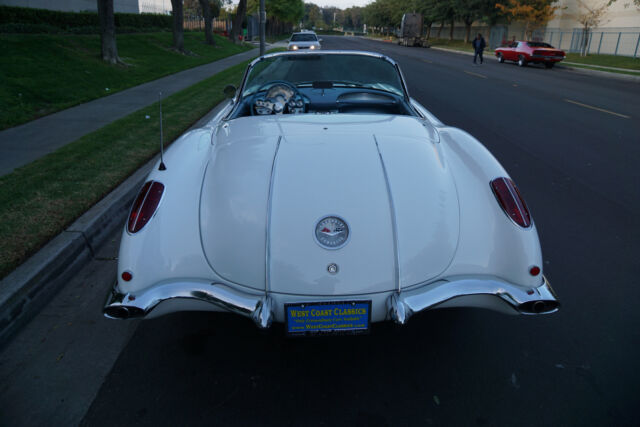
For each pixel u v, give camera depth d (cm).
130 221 208
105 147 553
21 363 228
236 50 2634
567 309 273
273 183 214
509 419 194
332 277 193
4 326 244
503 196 217
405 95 382
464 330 256
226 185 218
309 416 197
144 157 518
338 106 376
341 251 195
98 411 199
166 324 262
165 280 198
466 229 210
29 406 202
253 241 198
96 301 282
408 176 221
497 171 230
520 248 204
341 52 385
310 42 2483
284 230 198
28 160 501
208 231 206
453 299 197
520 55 2377
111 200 394
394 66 383
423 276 199
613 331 252
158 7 4403
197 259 201
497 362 229
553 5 3641
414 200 211
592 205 436
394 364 229
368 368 227
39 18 1568
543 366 226
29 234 323
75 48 1271
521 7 3366
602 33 3033
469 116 880
